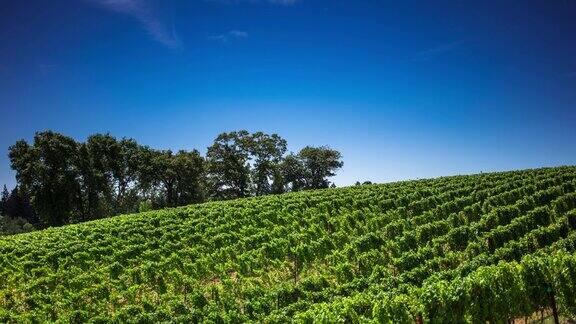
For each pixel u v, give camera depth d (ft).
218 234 94.79
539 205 102.22
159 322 59.52
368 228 97.09
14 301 69.72
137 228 101.81
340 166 294.66
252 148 246.68
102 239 97.04
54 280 75.92
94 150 217.15
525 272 53.62
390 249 81.35
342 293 64.08
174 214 115.85
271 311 60.54
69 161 194.80
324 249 83.92
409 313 48.03
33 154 186.80
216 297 67.56
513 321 52.19
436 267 69.77
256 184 258.16
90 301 69.62
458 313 48.49
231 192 245.65
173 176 237.66
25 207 293.64
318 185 293.64
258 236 91.81
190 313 59.98
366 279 67.77
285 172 289.94
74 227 112.16
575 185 112.88
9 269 81.97
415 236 84.12
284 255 84.33
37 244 94.73
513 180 138.10
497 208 94.89
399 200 114.21
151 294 73.26
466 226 84.94
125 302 70.28
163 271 77.77
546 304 53.98
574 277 54.95
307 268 80.28
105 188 210.59
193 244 92.94
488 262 67.97
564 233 84.23
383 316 47.50
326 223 102.47
